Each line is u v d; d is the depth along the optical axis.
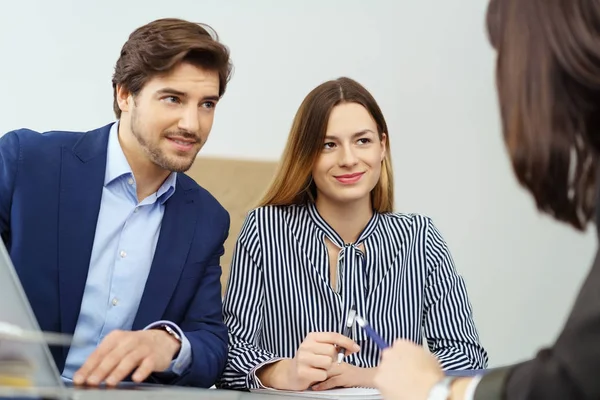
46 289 1.49
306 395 1.38
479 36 3.08
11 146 1.55
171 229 1.58
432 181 3.07
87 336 1.53
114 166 1.57
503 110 0.90
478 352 1.76
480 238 3.12
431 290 1.81
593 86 0.83
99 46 2.73
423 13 3.04
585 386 0.78
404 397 0.95
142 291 1.57
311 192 1.80
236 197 2.79
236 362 1.59
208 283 1.60
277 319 1.73
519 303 3.15
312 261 1.74
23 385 0.95
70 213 1.52
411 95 3.04
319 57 2.94
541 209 0.91
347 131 1.68
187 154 1.51
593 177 0.87
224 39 2.85
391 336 1.73
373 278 1.75
